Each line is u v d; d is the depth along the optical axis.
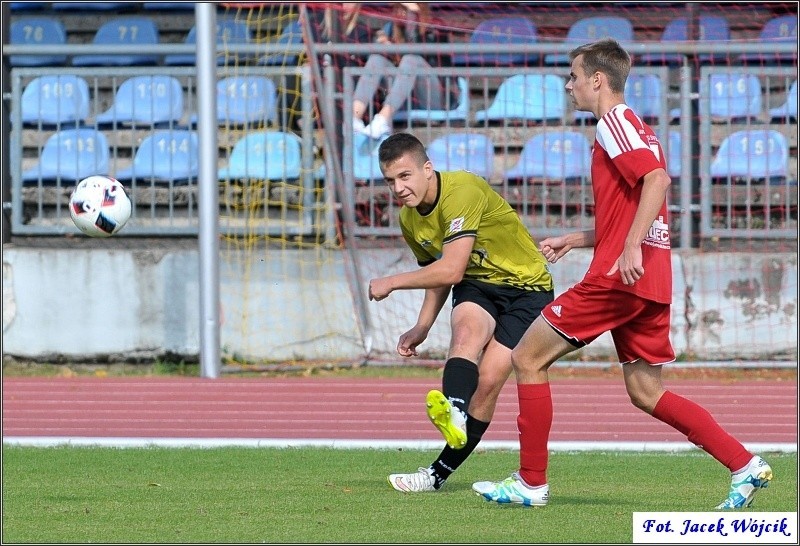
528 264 20.52
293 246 43.28
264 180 43.69
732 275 41.41
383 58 44.16
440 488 20.91
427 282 19.33
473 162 43.50
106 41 52.62
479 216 19.56
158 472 23.44
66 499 19.69
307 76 43.16
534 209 43.00
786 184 42.34
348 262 42.34
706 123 41.94
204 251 38.88
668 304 17.81
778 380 39.12
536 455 18.42
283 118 41.97
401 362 41.78
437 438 29.78
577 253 42.09
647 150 16.97
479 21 51.97
